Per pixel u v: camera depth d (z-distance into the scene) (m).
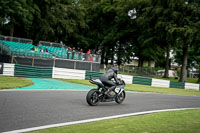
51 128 5.05
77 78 20.16
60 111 6.95
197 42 28.00
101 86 8.59
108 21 47.94
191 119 6.88
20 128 4.95
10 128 4.90
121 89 9.27
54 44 25.39
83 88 14.41
